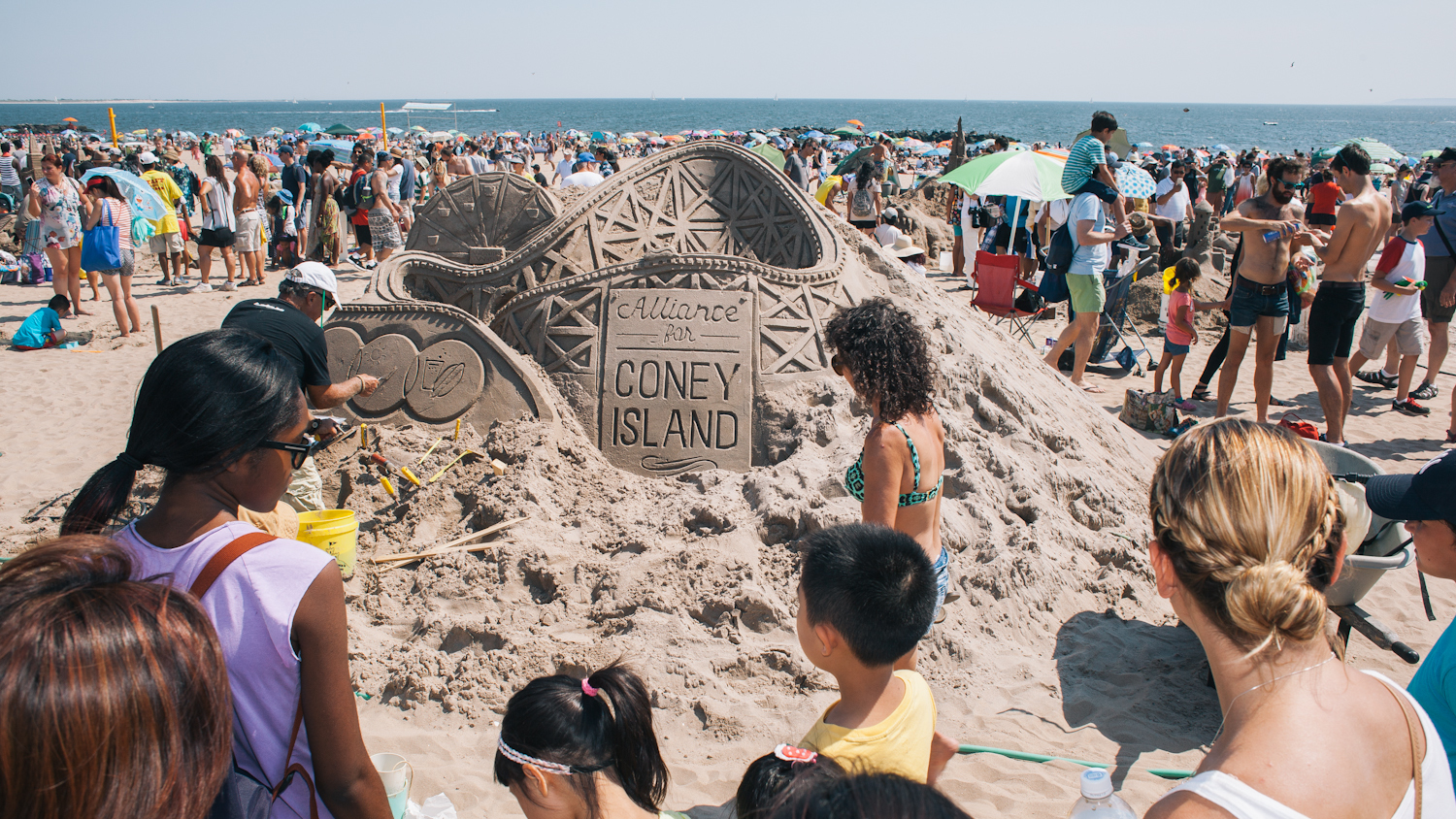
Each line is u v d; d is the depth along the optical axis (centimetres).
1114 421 702
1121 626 450
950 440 522
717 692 380
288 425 191
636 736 222
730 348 551
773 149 1684
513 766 217
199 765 142
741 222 680
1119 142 1349
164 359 183
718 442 536
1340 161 684
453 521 490
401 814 273
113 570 147
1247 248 721
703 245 669
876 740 215
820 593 213
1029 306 948
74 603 134
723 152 696
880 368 290
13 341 922
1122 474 601
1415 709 151
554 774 214
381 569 454
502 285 623
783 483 481
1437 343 847
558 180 2658
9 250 1338
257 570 177
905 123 13638
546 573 437
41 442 688
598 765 215
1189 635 445
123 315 971
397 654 402
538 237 632
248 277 1257
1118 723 375
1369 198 668
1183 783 145
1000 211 1282
